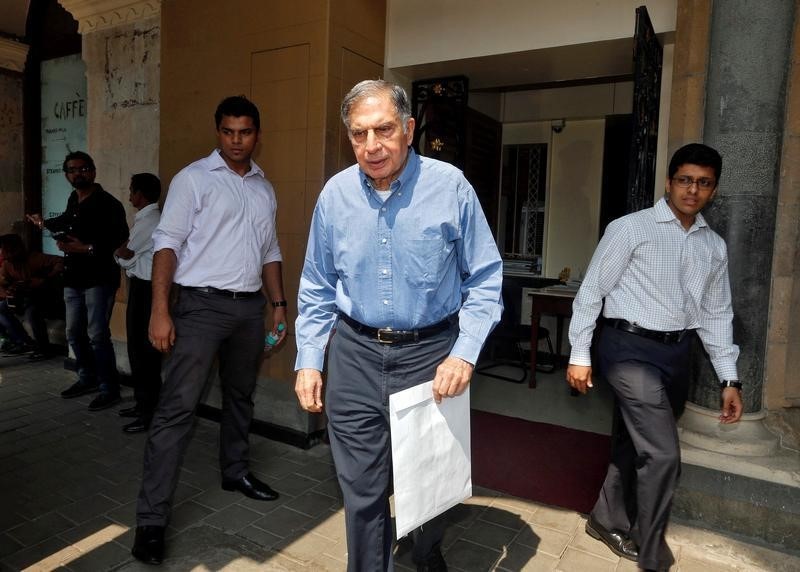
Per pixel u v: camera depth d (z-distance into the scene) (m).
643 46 2.58
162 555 2.41
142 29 4.33
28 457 3.43
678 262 2.20
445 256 1.83
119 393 4.40
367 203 1.81
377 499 1.94
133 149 4.51
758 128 2.53
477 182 5.52
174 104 4.08
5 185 5.79
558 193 5.88
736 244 2.59
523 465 3.42
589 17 3.22
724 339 2.37
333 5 3.35
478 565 2.42
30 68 5.75
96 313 4.16
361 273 1.84
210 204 2.58
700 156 2.11
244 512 2.82
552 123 5.82
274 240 3.02
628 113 5.41
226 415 2.96
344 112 1.73
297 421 3.61
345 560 2.45
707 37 2.72
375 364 1.89
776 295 2.80
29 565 2.37
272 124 3.60
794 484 2.47
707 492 2.60
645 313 2.23
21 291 5.36
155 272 2.48
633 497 2.60
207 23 3.84
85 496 2.96
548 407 4.49
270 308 3.66
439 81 4.06
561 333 5.66
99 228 4.11
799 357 2.83
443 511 1.91
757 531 2.53
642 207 2.74
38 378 4.95
